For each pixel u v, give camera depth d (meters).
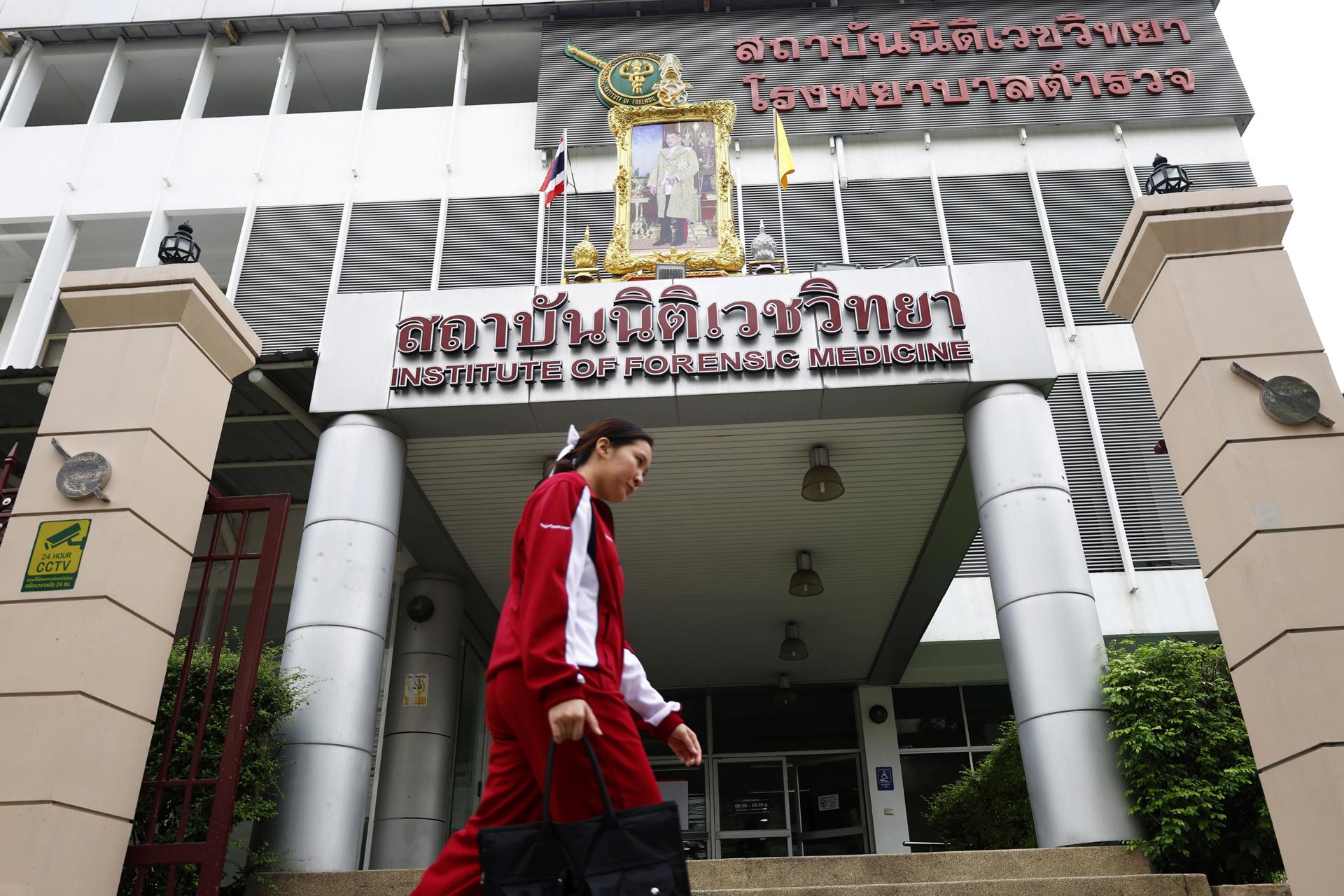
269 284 13.21
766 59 14.84
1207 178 13.74
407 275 13.27
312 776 6.06
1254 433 4.72
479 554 9.96
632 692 2.28
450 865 1.93
